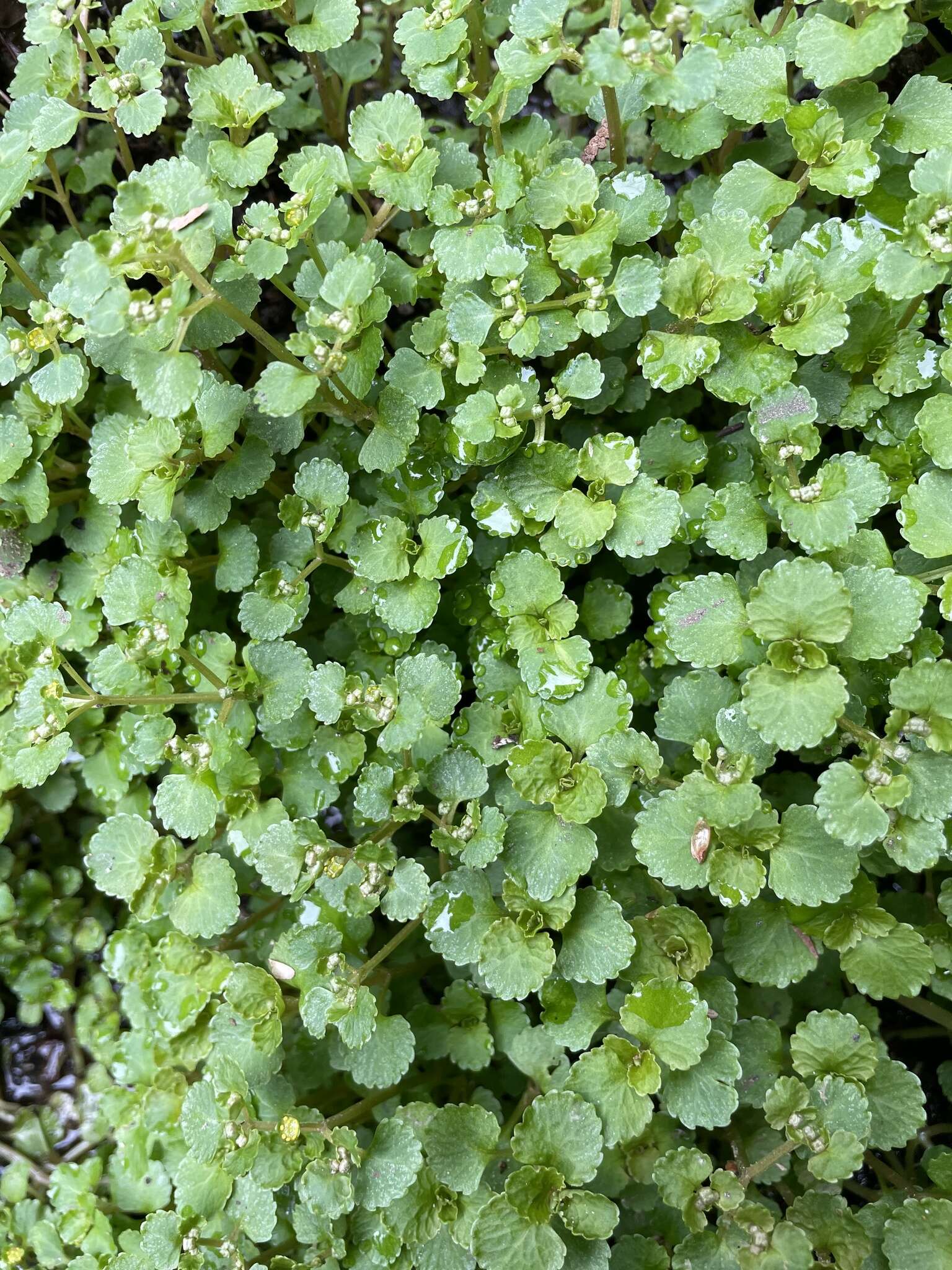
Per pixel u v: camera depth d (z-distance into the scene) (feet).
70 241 0.61
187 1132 0.44
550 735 0.46
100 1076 0.65
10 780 0.55
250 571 0.50
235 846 0.48
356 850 0.43
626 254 0.47
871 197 0.46
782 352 0.44
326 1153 0.43
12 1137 0.65
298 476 0.48
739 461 0.49
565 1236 0.42
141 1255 0.47
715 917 0.51
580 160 0.45
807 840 0.40
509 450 0.46
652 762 0.42
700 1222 0.41
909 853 0.39
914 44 0.54
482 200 0.45
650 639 0.48
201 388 0.47
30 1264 0.61
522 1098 0.49
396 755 0.47
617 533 0.45
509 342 0.44
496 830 0.43
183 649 0.49
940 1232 0.41
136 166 0.65
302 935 0.44
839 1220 0.40
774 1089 0.41
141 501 0.46
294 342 0.42
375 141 0.47
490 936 0.43
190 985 0.52
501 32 0.57
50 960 0.65
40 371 0.45
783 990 0.48
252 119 0.47
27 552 0.55
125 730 0.55
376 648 0.52
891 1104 0.43
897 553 0.45
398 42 0.46
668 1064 0.41
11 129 0.50
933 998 0.51
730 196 0.45
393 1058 0.44
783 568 0.38
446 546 0.47
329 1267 0.44
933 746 0.38
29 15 0.50
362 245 0.49
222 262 0.46
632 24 0.37
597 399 0.50
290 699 0.47
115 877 0.46
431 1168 0.44
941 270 0.41
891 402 0.46
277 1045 0.44
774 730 0.37
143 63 0.47
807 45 0.41
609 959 0.42
